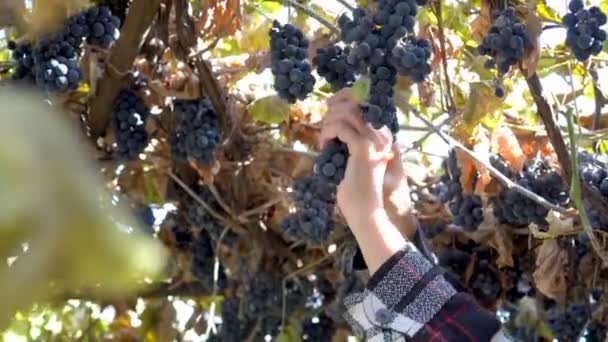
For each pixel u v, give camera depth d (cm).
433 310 180
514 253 296
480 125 251
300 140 296
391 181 199
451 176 271
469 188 256
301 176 295
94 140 266
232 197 302
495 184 257
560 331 276
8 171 25
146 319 359
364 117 185
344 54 202
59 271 26
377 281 182
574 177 207
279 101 267
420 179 311
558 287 265
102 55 250
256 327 324
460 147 230
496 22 203
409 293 181
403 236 199
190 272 329
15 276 25
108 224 26
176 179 295
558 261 264
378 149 185
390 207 199
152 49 264
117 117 262
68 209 26
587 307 272
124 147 265
